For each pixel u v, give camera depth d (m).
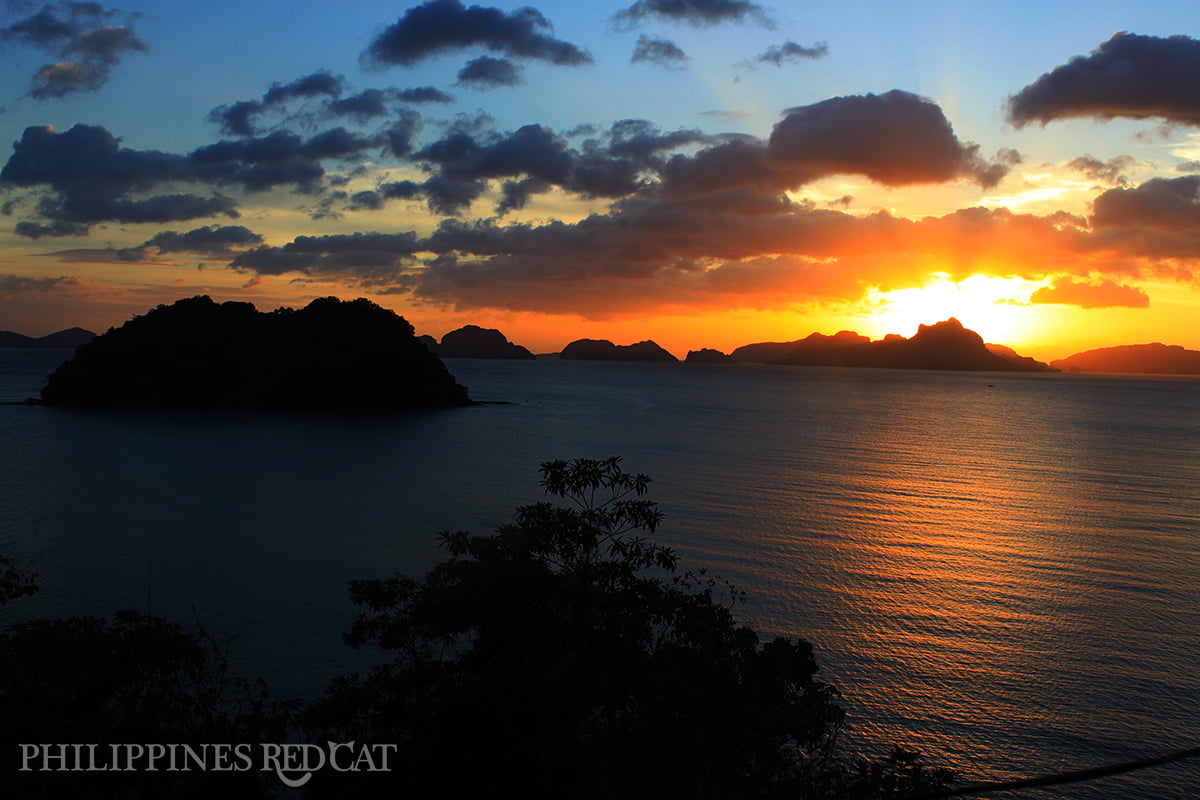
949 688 25.48
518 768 11.21
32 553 38.72
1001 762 21.53
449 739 11.57
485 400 166.50
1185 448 96.44
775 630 29.98
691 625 12.91
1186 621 31.52
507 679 11.87
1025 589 35.38
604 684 11.95
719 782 11.12
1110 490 63.41
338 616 30.14
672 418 128.88
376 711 13.44
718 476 66.12
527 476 63.66
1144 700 24.84
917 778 13.72
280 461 71.50
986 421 135.38
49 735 10.79
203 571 35.88
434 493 55.75
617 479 14.23
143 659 12.71
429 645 24.45
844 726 23.11
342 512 49.03
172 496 53.88
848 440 98.69
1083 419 144.12
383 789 11.64
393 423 111.62
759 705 11.91
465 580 13.09
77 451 76.81
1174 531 47.88
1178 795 20.08
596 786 10.81
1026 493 61.12
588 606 13.06
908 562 39.31
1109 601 33.88
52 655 11.98
